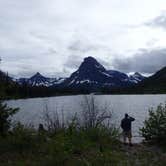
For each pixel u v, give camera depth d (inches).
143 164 409.1
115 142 588.4
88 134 560.1
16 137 465.1
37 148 444.1
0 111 476.4
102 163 387.5
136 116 2299.5
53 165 365.7
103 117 670.5
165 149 560.4
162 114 671.8
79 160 387.2
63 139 481.1
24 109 3166.8
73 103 4249.5
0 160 386.6
